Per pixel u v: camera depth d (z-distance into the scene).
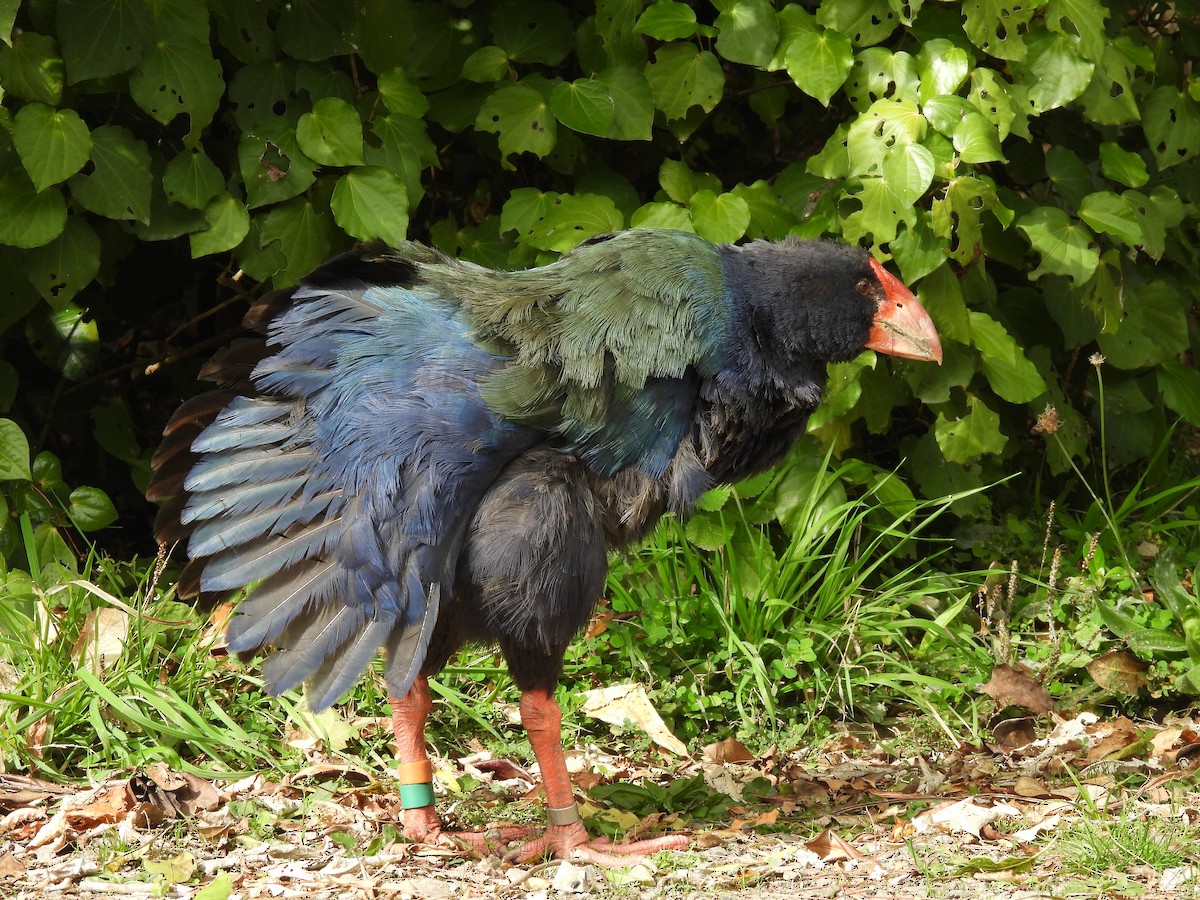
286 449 7.10
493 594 7.07
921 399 10.38
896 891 6.67
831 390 10.02
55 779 8.23
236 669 9.19
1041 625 10.38
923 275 9.95
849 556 10.80
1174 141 11.31
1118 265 10.73
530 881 6.97
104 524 10.13
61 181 9.36
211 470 7.07
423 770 7.59
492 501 7.08
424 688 7.64
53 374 11.21
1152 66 10.97
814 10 11.16
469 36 10.50
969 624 10.35
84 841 7.36
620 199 10.66
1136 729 9.20
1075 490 12.13
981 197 9.91
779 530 10.77
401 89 10.14
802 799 8.27
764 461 7.96
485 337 7.18
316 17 9.95
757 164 11.98
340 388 7.09
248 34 9.93
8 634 9.20
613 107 9.98
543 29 10.36
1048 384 11.25
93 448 11.35
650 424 7.32
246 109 9.95
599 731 9.35
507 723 9.26
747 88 11.37
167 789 7.89
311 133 9.70
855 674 9.72
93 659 8.73
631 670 9.65
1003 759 8.87
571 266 7.52
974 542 11.09
